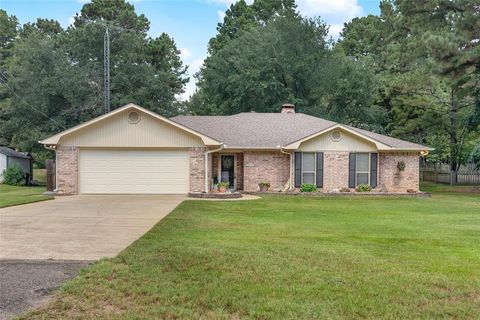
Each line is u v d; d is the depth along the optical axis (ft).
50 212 42.04
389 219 39.73
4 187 81.87
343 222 37.42
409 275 19.71
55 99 101.30
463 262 22.45
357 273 19.90
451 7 78.28
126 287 17.39
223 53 131.75
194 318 14.44
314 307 15.43
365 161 68.64
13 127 99.40
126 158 64.08
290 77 118.42
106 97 82.53
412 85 94.99
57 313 14.74
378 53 143.33
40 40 103.60
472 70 69.97
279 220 38.09
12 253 23.82
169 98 115.65
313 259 22.39
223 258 22.07
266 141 70.08
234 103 120.37
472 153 94.22
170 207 46.85
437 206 52.03
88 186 63.72
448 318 14.83
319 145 68.13
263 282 18.24
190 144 63.98
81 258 22.63
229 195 59.57
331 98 120.16
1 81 124.57
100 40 108.06
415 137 114.21
